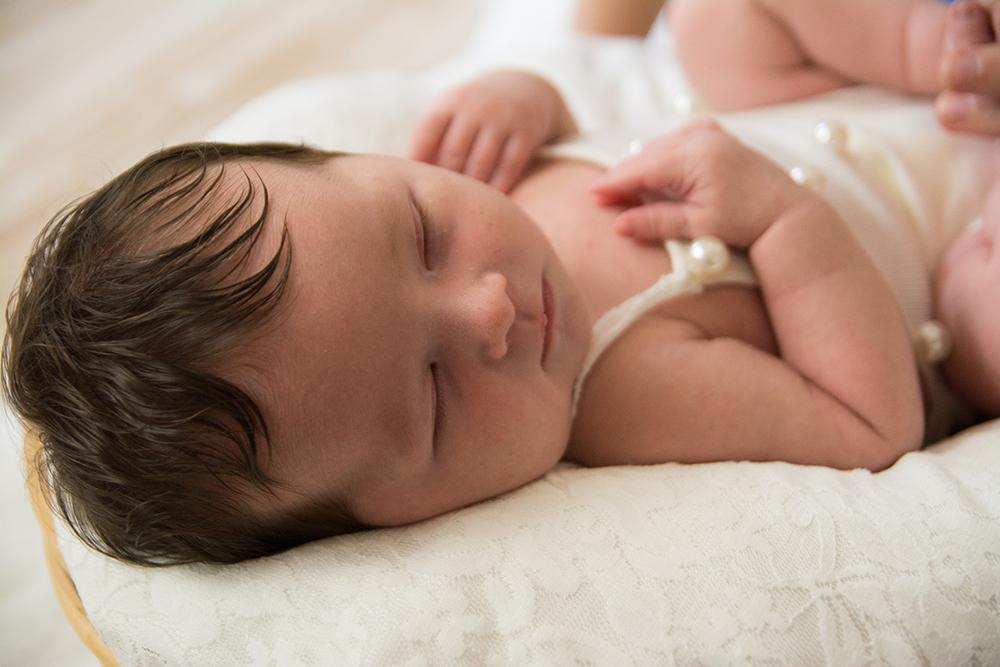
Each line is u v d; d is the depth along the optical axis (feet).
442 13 7.09
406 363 2.41
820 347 2.88
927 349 3.10
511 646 2.22
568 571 2.31
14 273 5.25
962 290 3.08
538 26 5.30
